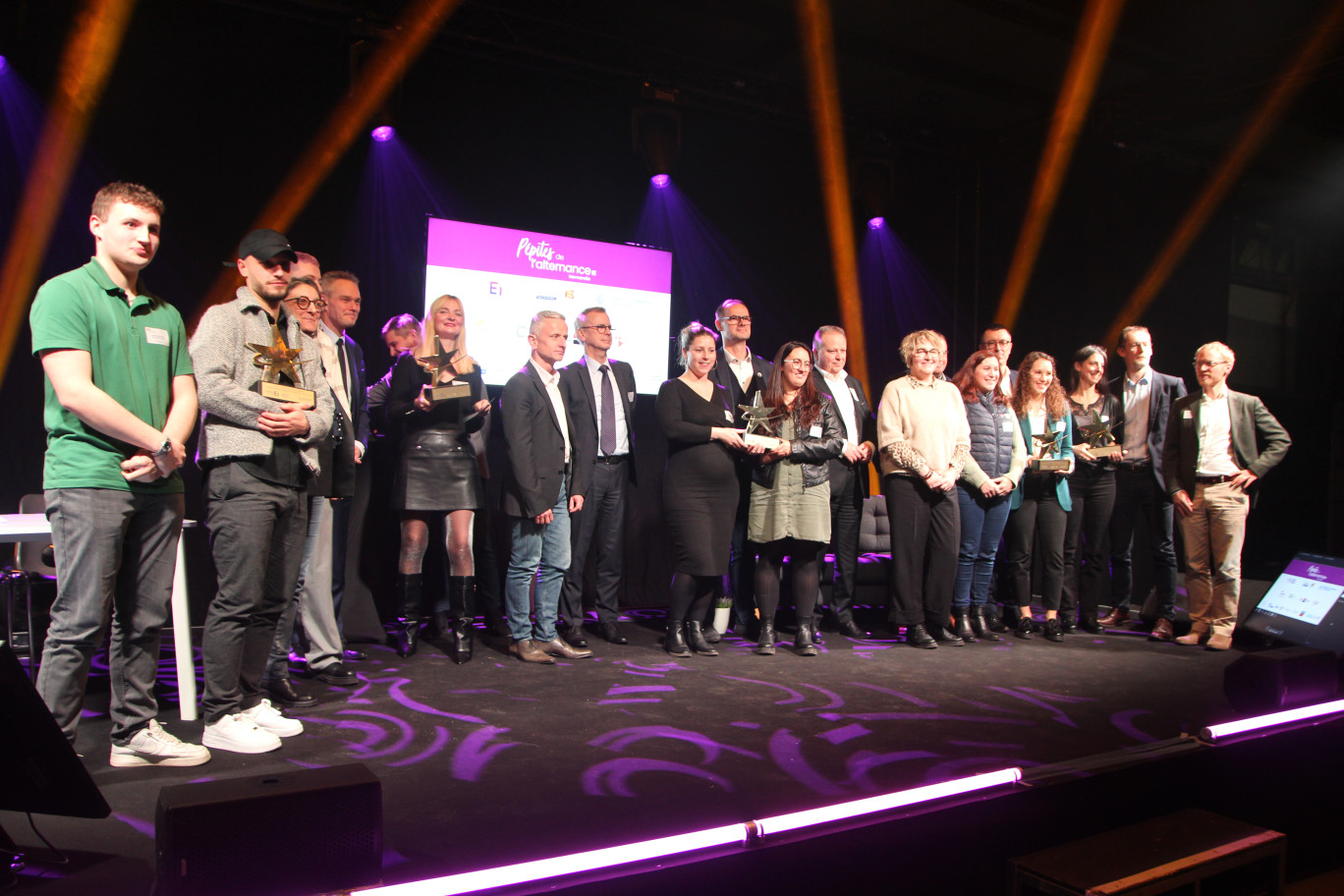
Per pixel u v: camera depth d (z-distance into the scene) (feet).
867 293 24.32
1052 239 24.09
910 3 18.76
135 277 7.34
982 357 13.57
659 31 19.48
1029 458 13.60
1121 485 14.92
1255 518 27.17
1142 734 8.61
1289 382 30.37
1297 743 8.16
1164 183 25.70
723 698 9.89
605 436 12.92
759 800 6.77
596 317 12.78
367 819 4.94
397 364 11.82
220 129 16.60
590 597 15.85
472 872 5.02
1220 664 11.97
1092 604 14.33
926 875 6.19
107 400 6.66
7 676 4.96
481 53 18.39
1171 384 14.65
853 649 12.67
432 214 18.08
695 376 12.44
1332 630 11.63
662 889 5.31
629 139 21.16
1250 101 20.86
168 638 13.25
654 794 6.87
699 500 12.10
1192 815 6.79
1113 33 20.04
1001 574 16.52
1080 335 24.43
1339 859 8.38
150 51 15.96
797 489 12.06
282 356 7.90
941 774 7.39
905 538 12.92
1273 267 29.53
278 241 8.04
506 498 11.52
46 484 6.85
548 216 20.15
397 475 11.80
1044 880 5.81
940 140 24.45
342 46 17.49
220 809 4.58
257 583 7.84
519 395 11.23
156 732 7.42
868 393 24.40
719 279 22.25
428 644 12.75
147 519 7.19
